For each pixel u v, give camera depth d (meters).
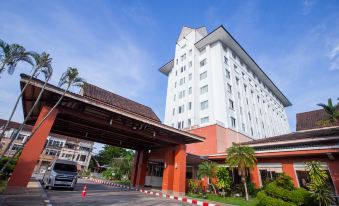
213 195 17.75
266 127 40.81
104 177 39.91
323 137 14.67
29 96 11.79
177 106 34.84
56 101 11.97
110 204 9.57
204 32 39.44
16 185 9.64
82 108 12.80
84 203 9.21
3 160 15.92
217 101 29.91
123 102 22.48
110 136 19.55
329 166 14.68
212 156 22.27
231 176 20.91
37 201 8.49
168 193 17.16
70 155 54.50
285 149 16.73
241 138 29.58
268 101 46.88
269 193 9.99
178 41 41.47
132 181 22.38
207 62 33.84
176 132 15.99
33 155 10.45
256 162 18.44
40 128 11.05
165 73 43.56
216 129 26.53
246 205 12.69
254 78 43.06
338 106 20.83
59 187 14.58
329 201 10.09
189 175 23.86
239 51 37.12
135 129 15.26
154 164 25.52
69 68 11.20
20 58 9.80
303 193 9.66
